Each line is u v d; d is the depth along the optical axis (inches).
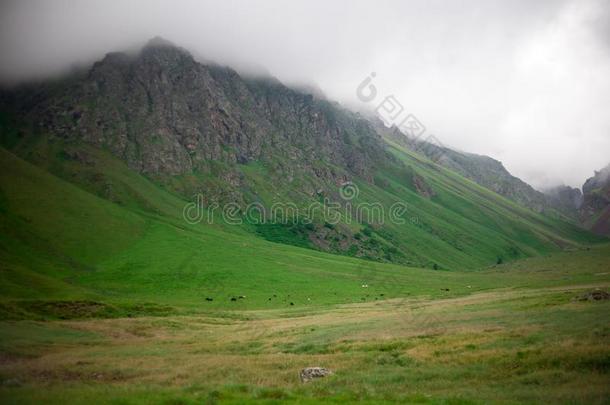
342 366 1656.0
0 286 4082.2
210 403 1066.7
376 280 7081.7
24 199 7431.1
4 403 1077.1
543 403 1032.2
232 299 5265.8
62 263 6097.4
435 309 3388.3
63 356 2047.2
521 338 1787.6
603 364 1314.0
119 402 1068.5
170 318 3661.4
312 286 6235.2
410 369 1531.7
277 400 1089.4
